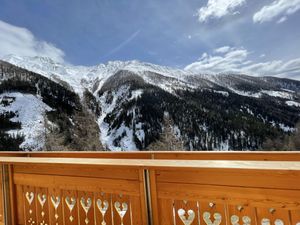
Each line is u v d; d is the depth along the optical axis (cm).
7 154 335
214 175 161
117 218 191
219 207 160
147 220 178
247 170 145
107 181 196
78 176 208
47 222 222
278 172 137
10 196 242
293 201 140
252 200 151
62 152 304
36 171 229
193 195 167
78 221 208
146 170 180
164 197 175
